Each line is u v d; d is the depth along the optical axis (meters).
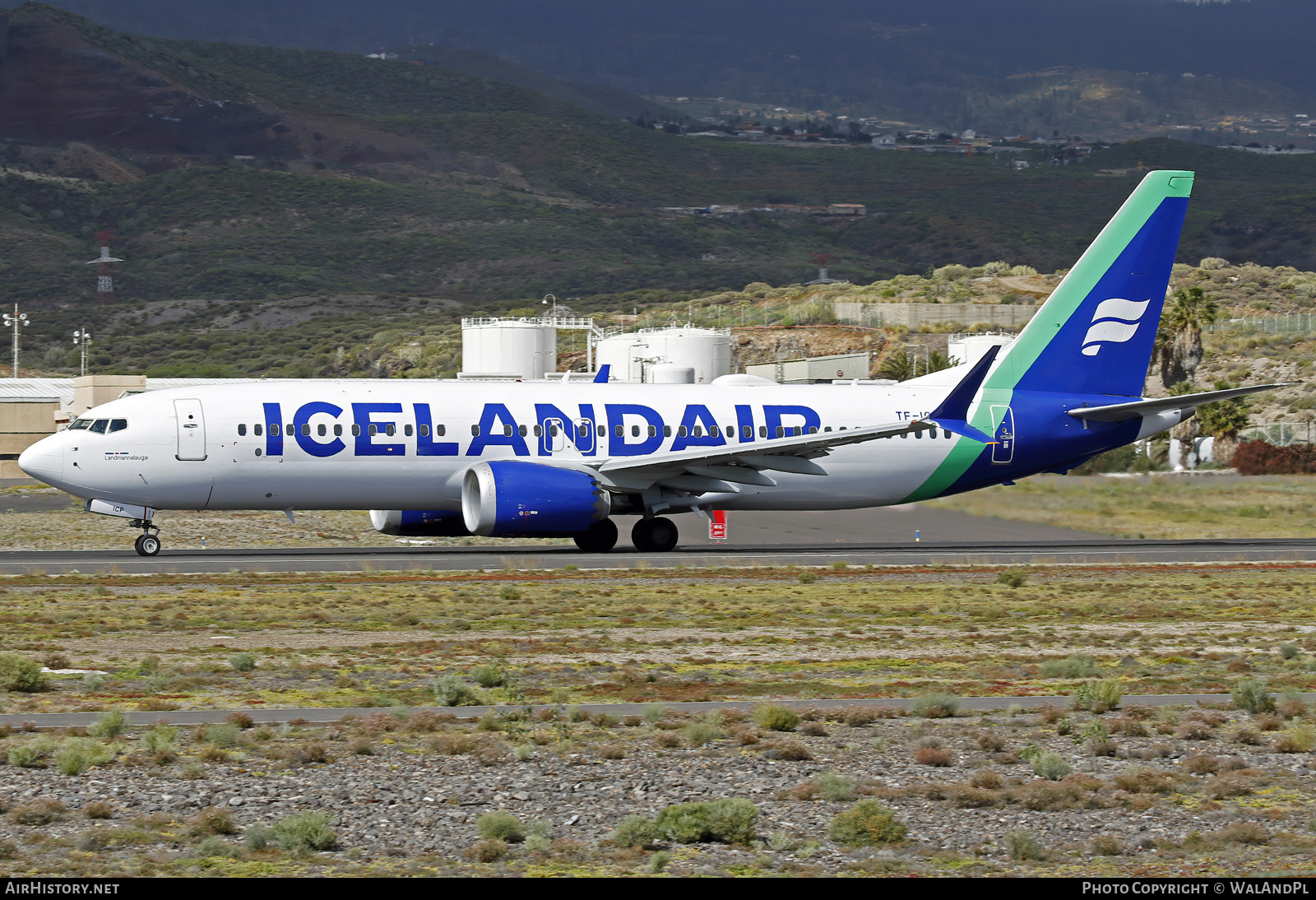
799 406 176.00
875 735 68.62
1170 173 185.75
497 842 47.97
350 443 157.25
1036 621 112.19
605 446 166.12
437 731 67.75
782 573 145.88
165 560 153.88
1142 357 188.75
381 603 116.69
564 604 118.00
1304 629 108.75
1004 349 185.25
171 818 51.50
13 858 46.38
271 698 75.00
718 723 69.38
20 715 69.38
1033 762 60.78
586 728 69.06
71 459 151.00
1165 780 58.41
